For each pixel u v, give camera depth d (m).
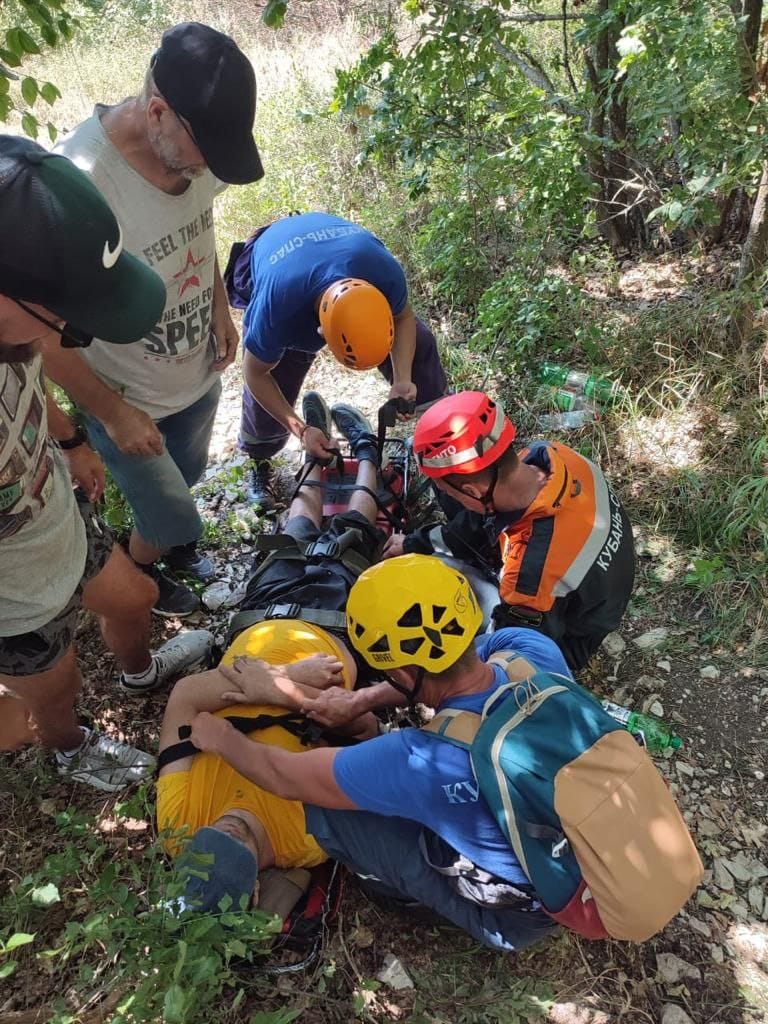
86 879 2.13
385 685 2.05
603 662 2.85
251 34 9.05
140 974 1.69
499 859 1.69
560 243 4.52
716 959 2.08
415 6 3.74
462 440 2.16
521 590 2.26
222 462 3.77
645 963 2.07
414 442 2.28
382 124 4.45
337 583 2.55
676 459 3.44
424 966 2.05
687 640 2.89
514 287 4.05
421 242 4.55
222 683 2.11
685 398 3.62
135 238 2.14
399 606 1.75
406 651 1.75
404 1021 1.92
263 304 2.72
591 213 4.45
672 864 1.60
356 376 4.22
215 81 1.84
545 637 2.06
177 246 2.24
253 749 1.90
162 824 1.98
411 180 4.35
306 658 2.15
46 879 2.10
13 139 1.18
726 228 4.46
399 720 2.58
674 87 3.40
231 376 4.34
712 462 3.38
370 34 7.00
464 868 1.74
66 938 1.58
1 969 1.51
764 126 3.33
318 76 7.08
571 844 1.60
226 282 3.21
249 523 3.42
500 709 1.72
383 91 4.10
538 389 3.84
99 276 1.21
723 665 2.80
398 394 3.00
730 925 2.15
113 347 2.32
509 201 4.52
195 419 2.77
